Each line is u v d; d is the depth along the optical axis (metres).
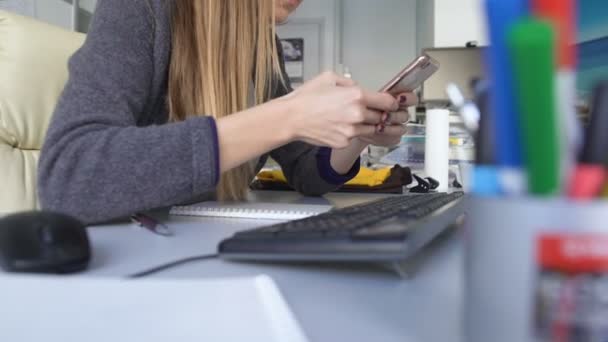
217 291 0.25
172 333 0.21
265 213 0.58
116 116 0.56
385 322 0.23
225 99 0.79
